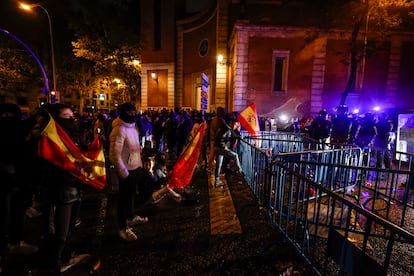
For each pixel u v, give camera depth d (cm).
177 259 319
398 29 1723
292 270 301
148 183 493
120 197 351
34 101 3397
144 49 2906
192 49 2659
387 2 1437
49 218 279
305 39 1650
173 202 513
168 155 1038
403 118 799
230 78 1992
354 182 605
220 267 304
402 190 630
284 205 482
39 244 315
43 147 264
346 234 247
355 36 1530
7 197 301
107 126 906
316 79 1662
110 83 2970
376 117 873
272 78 1662
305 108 1678
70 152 278
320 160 573
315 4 1783
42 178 274
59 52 3098
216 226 409
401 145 802
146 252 334
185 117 983
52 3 2681
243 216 451
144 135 1021
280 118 1675
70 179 273
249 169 626
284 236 371
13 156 299
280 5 1834
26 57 2359
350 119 875
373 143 841
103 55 2591
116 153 326
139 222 413
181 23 2723
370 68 1716
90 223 420
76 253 329
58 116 291
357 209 228
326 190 274
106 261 313
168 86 2820
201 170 791
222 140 594
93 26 2625
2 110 293
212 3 2200
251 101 1670
